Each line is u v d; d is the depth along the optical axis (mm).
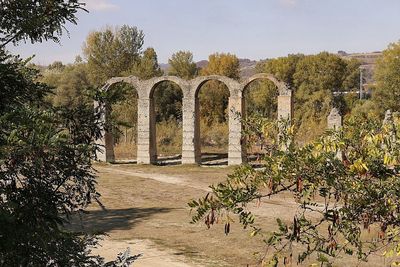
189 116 44938
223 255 17000
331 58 80625
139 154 46219
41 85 6988
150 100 46250
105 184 33844
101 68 75688
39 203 6066
